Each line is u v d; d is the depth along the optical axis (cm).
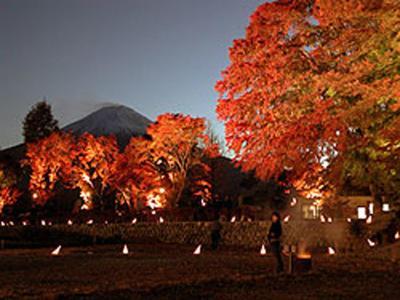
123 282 1338
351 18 1419
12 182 4241
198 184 3816
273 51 1566
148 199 3612
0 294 1157
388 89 1336
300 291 1154
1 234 3544
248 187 4234
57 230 3656
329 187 1958
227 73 1636
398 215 2231
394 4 1305
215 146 3688
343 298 1074
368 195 2895
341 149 1548
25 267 1772
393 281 1286
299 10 1570
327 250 2581
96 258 2123
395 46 1343
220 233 3136
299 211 3519
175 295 1107
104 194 4406
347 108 1462
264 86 1561
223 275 1451
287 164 1559
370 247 2292
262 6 1641
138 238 3484
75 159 4284
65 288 1243
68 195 5038
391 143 1519
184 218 3512
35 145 4362
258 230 3014
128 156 3800
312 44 1526
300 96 1525
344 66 1448
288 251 1454
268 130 1557
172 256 2236
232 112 1611
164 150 3556
